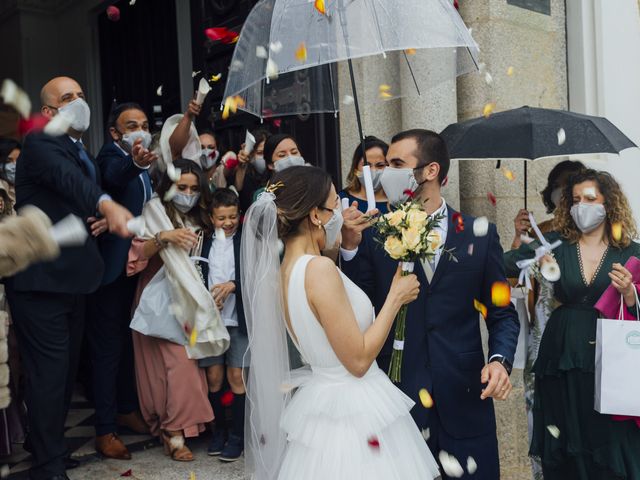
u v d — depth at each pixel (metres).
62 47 7.53
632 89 5.25
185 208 3.71
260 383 2.22
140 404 3.74
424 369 2.46
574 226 3.32
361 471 2.02
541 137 3.31
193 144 4.11
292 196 2.17
